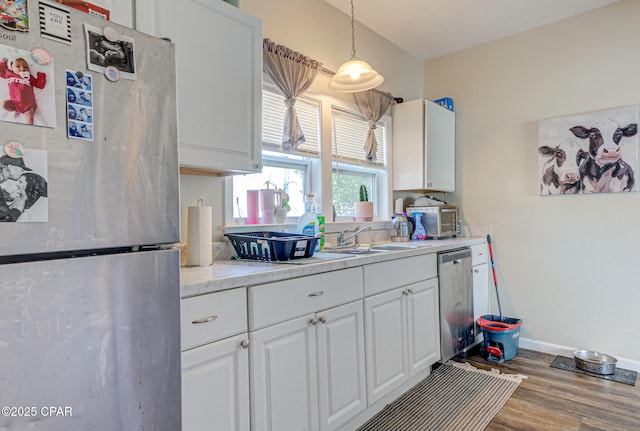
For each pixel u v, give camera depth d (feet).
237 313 4.47
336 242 8.79
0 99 2.16
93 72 2.58
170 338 2.98
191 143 4.99
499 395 7.41
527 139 10.25
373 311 6.61
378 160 10.48
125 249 2.83
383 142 10.68
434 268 8.44
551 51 9.84
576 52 9.45
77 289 2.44
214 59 5.29
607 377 8.18
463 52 11.44
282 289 5.01
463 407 6.95
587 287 9.30
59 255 2.43
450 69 11.72
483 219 11.07
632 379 8.05
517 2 8.86
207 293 4.16
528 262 10.24
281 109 7.70
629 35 8.73
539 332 10.04
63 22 2.45
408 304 7.51
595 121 9.09
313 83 8.45
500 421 6.48
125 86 2.76
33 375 2.24
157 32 4.60
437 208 10.31
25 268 2.22
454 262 9.08
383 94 10.20
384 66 10.61
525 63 10.27
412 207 10.93
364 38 9.93
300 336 5.25
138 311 2.77
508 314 10.57
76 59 2.50
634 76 8.66
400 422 6.48
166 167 3.01
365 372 6.39
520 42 10.35
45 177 2.33
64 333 2.37
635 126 8.58
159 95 2.98
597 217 9.14
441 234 10.35
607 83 9.01
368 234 9.80
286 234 6.84
